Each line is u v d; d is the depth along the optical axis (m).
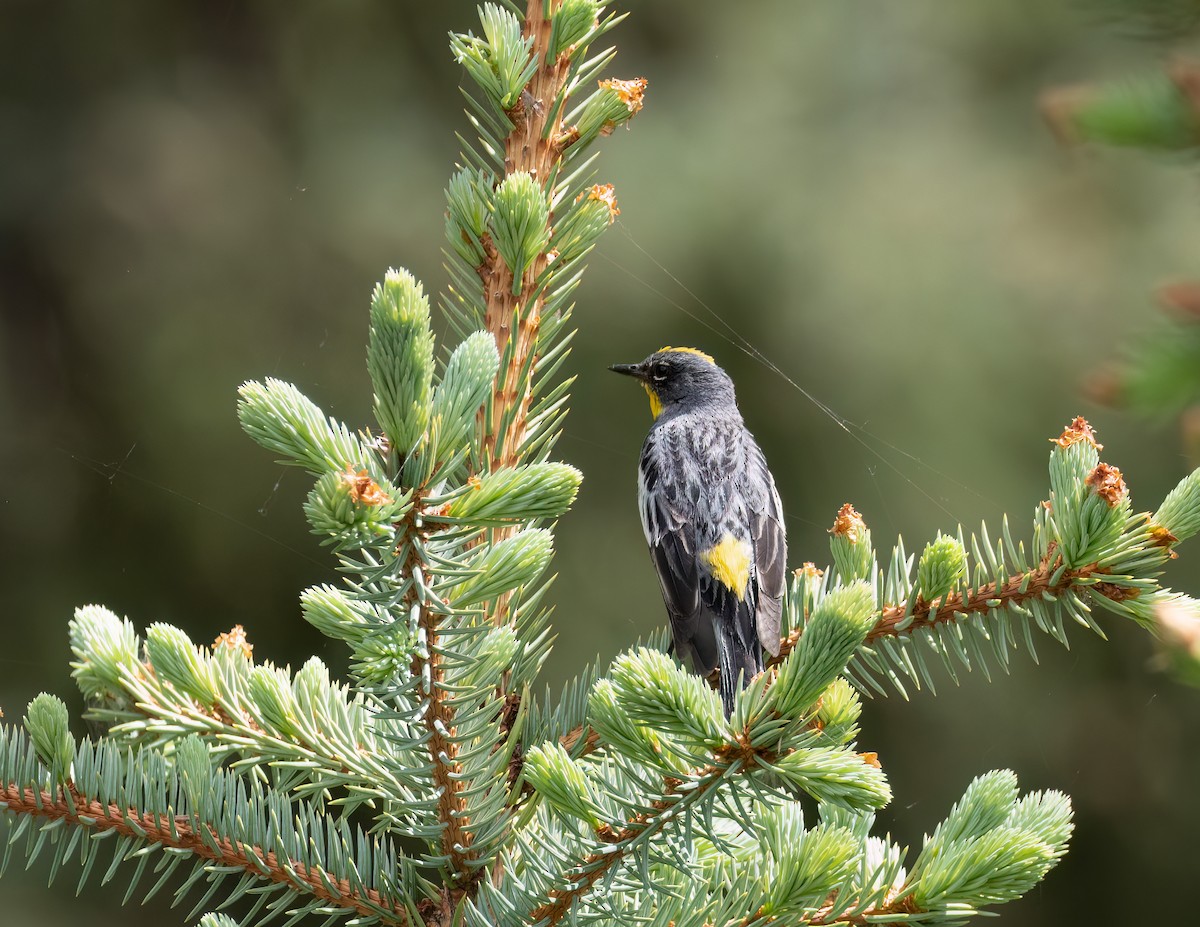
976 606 4.46
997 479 12.94
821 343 13.23
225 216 14.84
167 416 13.98
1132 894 14.12
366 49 15.52
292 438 3.09
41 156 15.11
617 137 14.18
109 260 14.80
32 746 3.73
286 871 3.76
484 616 4.25
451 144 15.15
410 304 2.99
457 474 4.47
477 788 3.64
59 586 13.53
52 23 15.47
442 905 3.85
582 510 13.23
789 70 14.88
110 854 11.96
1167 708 14.05
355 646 3.23
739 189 13.86
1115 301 13.62
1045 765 13.52
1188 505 4.20
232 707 3.98
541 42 4.62
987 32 14.84
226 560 13.55
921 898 3.45
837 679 3.49
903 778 13.34
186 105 15.38
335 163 14.97
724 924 3.50
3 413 14.21
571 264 4.66
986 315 13.42
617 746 3.31
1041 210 14.02
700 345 13.42
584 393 13.40
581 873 3.44
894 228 13.70
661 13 15.20
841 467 13.07
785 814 3.96
